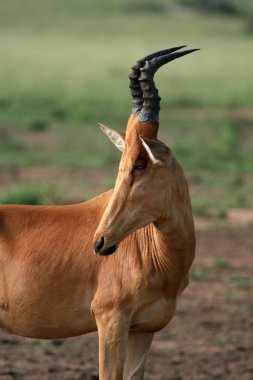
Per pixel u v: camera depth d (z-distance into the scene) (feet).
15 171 145.38
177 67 372.99
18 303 45.09
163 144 41.06
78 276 44.39
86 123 210.79
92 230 44.98
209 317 74.59
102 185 134.21
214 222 110.93
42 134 191.72
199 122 216.13
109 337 43.68
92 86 291.79
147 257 43.86
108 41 534.37
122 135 43.68
